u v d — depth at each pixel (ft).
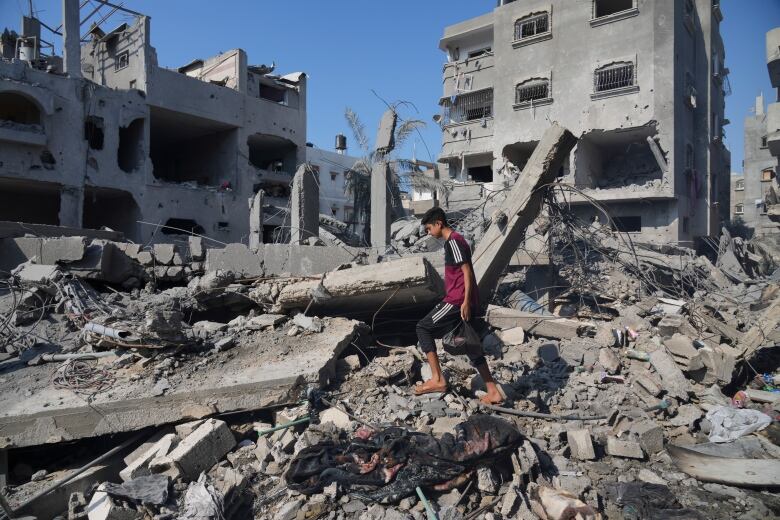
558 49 74.33
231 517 10.03
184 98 76.74
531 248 29.40
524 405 14.46
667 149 66.18
